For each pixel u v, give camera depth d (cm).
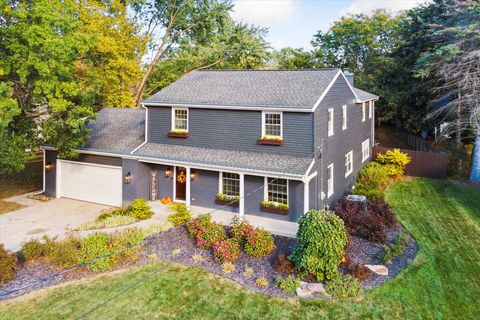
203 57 3266
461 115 2459
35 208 1814
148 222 1541
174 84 1980
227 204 1586
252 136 1595
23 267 1177
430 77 2708
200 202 1744
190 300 991
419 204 1822
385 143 3425
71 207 1830
